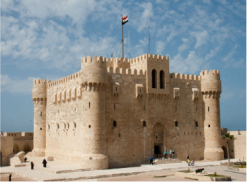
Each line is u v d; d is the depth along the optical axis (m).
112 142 67.38
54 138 83.88
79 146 70.06
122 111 69.31
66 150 76.69
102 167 63.00
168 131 74.62
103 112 65.25
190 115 78.19
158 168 64.25
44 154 88.69
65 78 79.88
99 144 63.84
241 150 79.94
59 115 81.56
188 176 54.25
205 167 67.12
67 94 76.62
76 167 63.41
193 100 79.00
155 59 74.56
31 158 83.94
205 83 79.88
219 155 77.44
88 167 62.38
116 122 68.38
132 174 58.91
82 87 67.38
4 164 74.06
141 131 71.12
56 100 83.62
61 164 69.00
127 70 71.06
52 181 51.75
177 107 76.50
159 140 73.94
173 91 76.12
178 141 75.62
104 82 65.38
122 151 68.31
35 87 90.94
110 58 80.12
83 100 65.94
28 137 101.75
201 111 80.06
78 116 71.12
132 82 71.31
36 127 90.00
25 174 58.22
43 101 90.38
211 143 78.31
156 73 74.56
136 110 71.00
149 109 72.69
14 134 99.75
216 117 79.19
